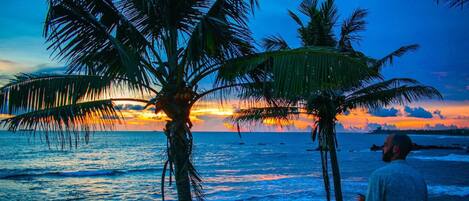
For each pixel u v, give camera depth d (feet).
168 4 20.22
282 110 34.58
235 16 20.53
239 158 187.52
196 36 19.06
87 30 19.63
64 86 19.04
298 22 38.04
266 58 17.87
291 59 16.85
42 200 76.64
